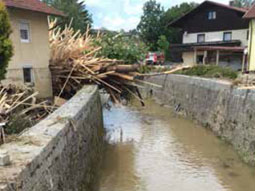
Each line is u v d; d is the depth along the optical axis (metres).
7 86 10.80
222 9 35.91
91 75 14.95
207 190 9.89
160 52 46.78
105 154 13.23
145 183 10.34
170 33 60.56
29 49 13.91
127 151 13.72
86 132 9.54
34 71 14.24
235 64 32.16
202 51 33.97
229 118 14.66
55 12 15.20
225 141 14.59
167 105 25.31
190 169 11.59
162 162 12.34
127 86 16.52
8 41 9.07
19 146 5.18
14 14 12.94
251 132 12.02
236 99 14.21
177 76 24.58
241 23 34.84
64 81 15.29
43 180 4.93
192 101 20.53
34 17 14.16
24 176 4.24
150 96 29.86
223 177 10.81
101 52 18.62
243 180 10.54
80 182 7.79
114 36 20.70
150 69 29.97
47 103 12.52
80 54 15.94
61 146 6.25
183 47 36.56
